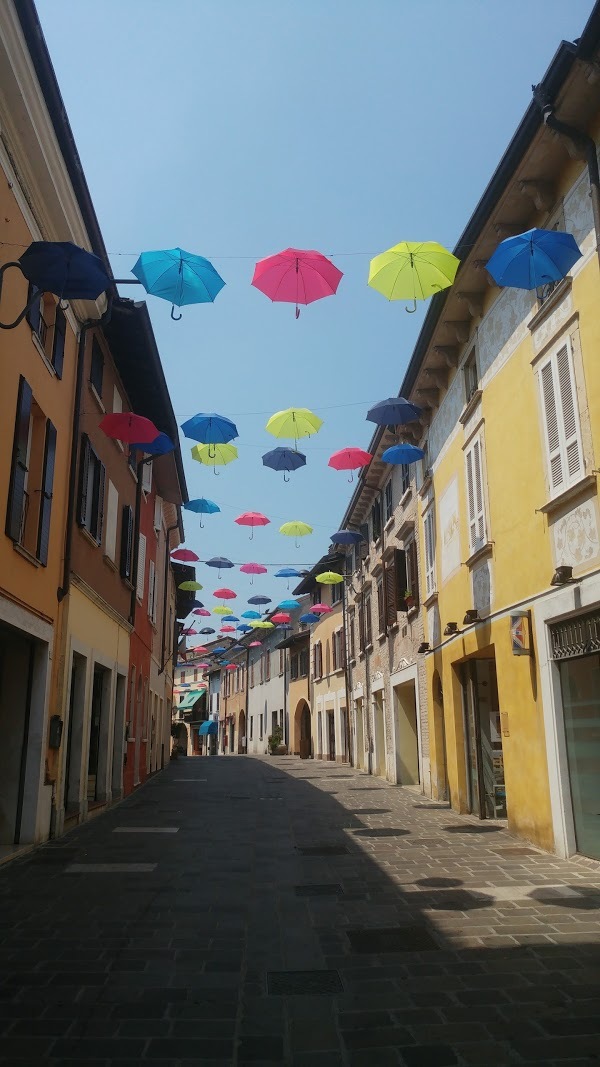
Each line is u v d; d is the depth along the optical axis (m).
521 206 10.70
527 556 10.73
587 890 7.62
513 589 11.29
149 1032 4.32
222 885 8.15
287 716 43.84
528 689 10.66
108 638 15.23
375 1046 4.12
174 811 14.83
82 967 5.45
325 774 25.52
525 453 10.84
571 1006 4.60
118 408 16.09
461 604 14.17
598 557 8.65
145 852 10.14
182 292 7.88
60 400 11.40
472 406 13.25
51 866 9.16
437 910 6.96
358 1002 4.76
